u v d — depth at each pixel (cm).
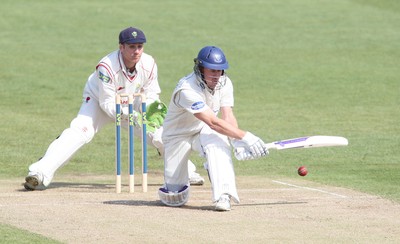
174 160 2803
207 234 2372
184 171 2816
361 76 6234
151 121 3116
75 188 3216
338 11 8575
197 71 2734
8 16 8244
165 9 8625
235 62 6656
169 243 2267
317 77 6194
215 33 7669
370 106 5309
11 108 5194
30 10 8519
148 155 4050
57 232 2388
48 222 2519
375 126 4697
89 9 8600
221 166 2725
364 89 5831
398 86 5931
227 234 2373
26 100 5428
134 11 8531
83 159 3928
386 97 5588
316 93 5709
